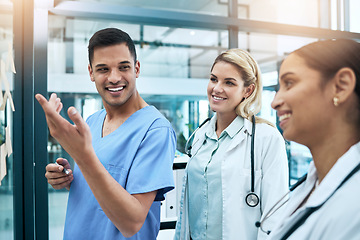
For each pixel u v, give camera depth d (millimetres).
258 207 923
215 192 955
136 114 700
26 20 1440
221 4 2428
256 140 956
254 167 934
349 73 296
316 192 321
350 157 306
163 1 3781
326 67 303
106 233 643
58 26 2791
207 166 977
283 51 2686
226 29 1921
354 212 272
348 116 312
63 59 4766
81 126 390
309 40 2277
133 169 608
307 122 321
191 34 5320
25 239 1441
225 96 979
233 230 909
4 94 748
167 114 8750
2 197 1454
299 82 320
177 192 1499
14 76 1405
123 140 660
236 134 993
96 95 4957
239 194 928
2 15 1387
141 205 536
